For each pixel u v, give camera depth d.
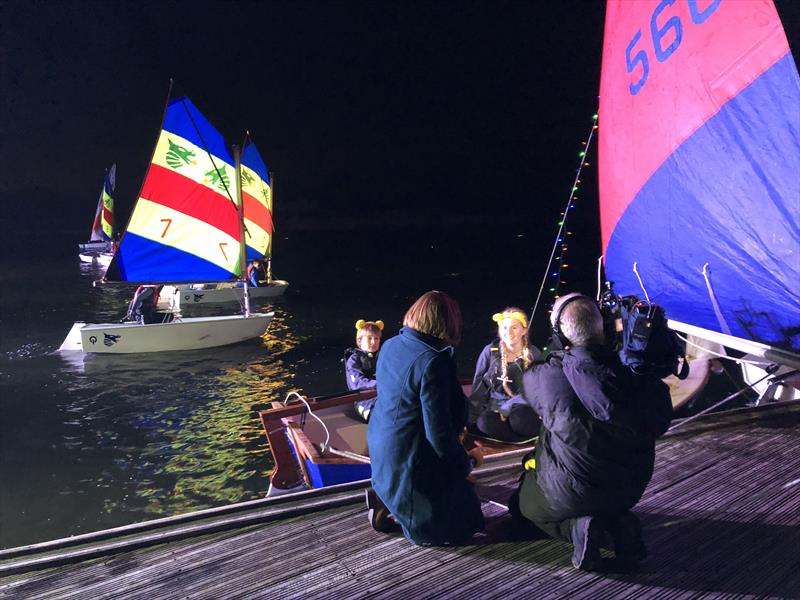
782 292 4.21
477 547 2.74
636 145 5.61
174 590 2.51
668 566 2.55
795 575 2.45
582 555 2.39
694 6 4.70
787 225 4.12
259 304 20.62
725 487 3.20
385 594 2.43
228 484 6.64
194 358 12.73
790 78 3.94
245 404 9.64
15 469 7.07
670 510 3.00
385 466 2.58
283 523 3.02
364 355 5.63
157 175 13.12
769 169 4.19
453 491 2.61
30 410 9.37
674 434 3.93
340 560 2.68
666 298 5.39
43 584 2.57
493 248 50.75
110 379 11.15
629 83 5.65
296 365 12.17
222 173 14.06
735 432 3.93
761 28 4.11
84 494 6.40
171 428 8.48
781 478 3.27
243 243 14.31
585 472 2.32
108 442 7.95
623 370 2.22
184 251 13.94
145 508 6.09
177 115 13.09
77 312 19.56
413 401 2.49
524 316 4.36
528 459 2.71
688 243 5.04
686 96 4.85
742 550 2.64
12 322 17.69
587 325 2.27
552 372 2.33
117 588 2.54
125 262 13.40
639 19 5.43
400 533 2.88
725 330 4.72
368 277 30.02
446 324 2.52
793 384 4.71
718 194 4.65
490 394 4.48
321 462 4.25
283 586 2.51
